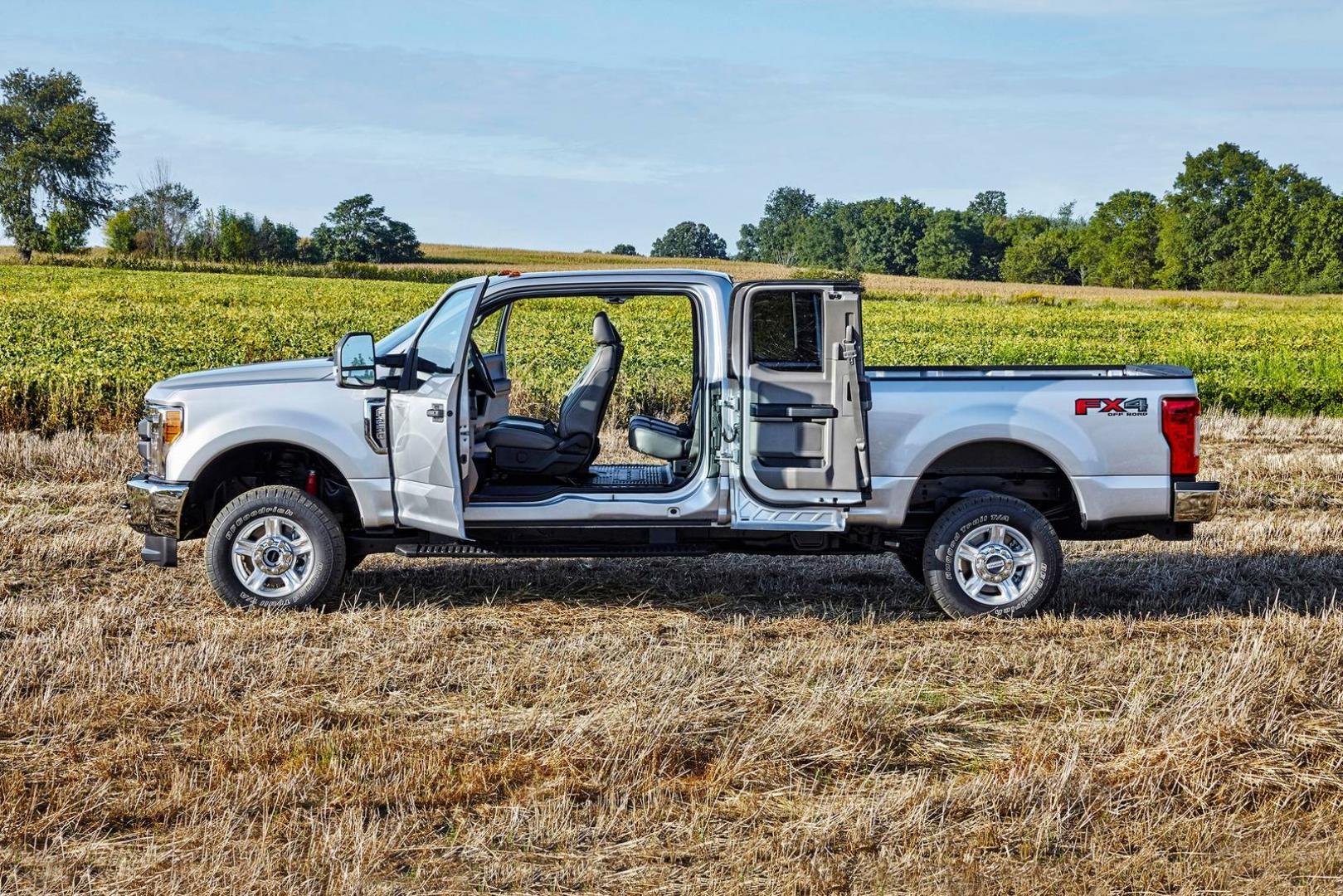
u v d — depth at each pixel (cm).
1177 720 497
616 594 739
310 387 678
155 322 3438
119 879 370
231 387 680
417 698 539
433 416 653
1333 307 7188
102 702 518
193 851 386
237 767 455
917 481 672
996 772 454
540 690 551
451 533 655
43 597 708
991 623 674
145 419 706
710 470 654
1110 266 12138
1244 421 1714
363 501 671
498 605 709
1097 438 672
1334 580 787
